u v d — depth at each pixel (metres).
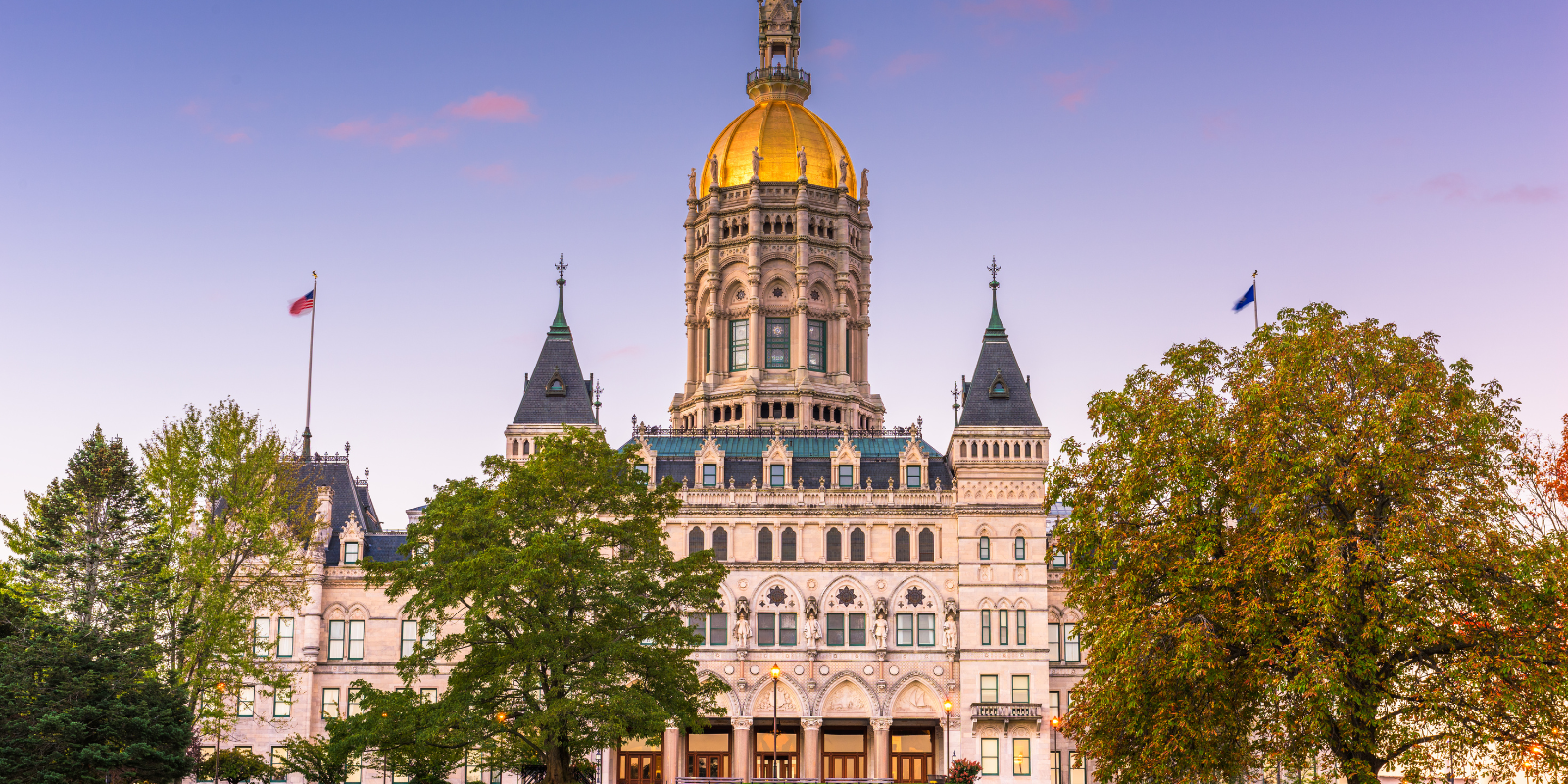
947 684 123.00
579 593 80.62
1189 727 61.47
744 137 155.12
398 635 125.06
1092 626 71.06
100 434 95.44
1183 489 65.06
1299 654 57.31
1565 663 56.50
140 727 81.44
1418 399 60.31
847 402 149.12
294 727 121.88
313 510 114.69
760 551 125.25
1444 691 60.06
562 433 127.00
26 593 89.00
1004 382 127.62
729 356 151.12
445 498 82.88
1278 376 63.81
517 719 77.00
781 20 162.75
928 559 125.56
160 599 92.62
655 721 76.38
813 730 122.06
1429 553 57.41
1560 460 71.00
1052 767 124.06
